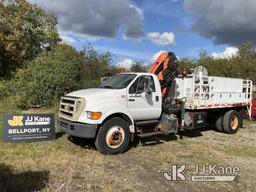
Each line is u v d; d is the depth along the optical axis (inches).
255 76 1261.1
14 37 898.7
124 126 327.0
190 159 314.3
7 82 772.6
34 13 1084.5
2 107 648.4
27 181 221.6
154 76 370.9
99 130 314.7
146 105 357.1
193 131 489.1
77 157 295.9
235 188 237.9
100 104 316.2
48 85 689.0
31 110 647.1
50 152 306.8
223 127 479.8
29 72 731.4
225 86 473.1
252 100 583.8
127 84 345.4
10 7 951.6
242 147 381.7
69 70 757.3
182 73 422.9
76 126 313.0
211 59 1206.9
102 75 860.6
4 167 250.2
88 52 906.7
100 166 274.2
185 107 414.9
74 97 327.3
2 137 342.0
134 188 225.0
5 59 927.0
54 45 1129.4
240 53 1734.7
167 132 371.9
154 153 332.5
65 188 214.4
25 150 308.7
